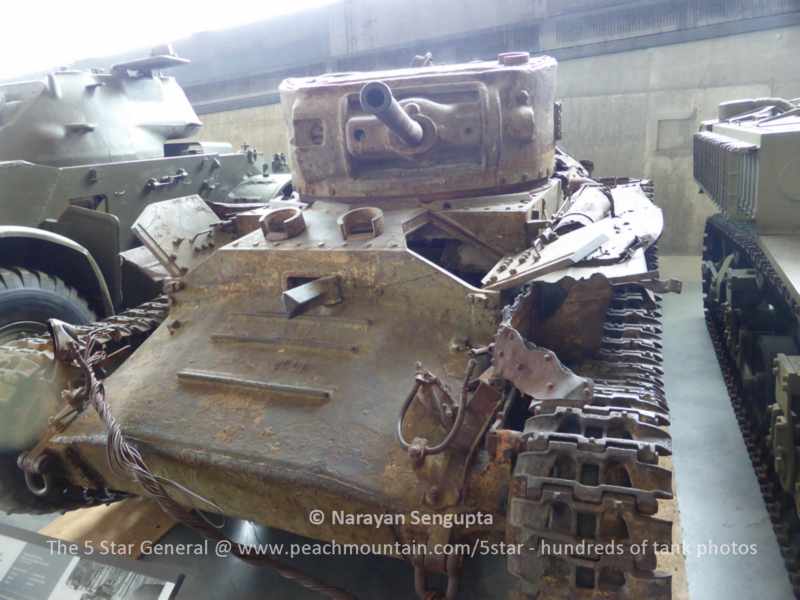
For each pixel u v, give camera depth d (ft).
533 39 38.68
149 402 12.83
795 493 12.92
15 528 13.96
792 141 14.65
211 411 12.22
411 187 15.83
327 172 16.42
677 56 35.60
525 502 9.03
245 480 11.18
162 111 31.48
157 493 11.14
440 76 15.56
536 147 16.30
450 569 10.18
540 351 10.19
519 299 11.73
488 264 14.78
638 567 8.55
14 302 20.04
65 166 26.30
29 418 13.44
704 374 23.97
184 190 30.27
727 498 17.02
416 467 10.30
